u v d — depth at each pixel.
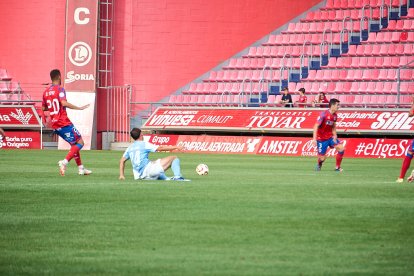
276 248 14.31
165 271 12.50
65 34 62.78
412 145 27.31
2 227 16.64
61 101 29.89
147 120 59.84
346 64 61.91
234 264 13.00
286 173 32.81
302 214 18.45
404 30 62.47
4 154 48.88
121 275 12.25
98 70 63.38
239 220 17.53
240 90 63.50
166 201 20.94
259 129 55.25
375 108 52.94
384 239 15.20
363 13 63.19
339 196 22.38
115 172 32.22
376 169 36.81
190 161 43.00
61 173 29.61
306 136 54.88
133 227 16.59
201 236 15.51
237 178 29.22
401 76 59.62
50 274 12.33
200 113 58.34
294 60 63.59
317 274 12.26
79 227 16.62
